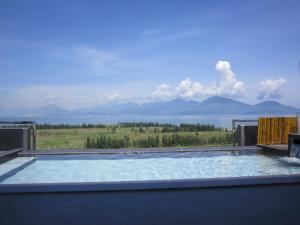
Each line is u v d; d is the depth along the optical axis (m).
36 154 7.97
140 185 3.23
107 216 2.61
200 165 7.20
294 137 7.58
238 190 3.25
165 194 3.12
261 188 3.31
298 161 7.59
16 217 2.59
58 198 3.01
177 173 6.46
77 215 2.63
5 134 8.43
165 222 2.50
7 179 5.89
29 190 3.14
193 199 2.98
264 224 2.47
